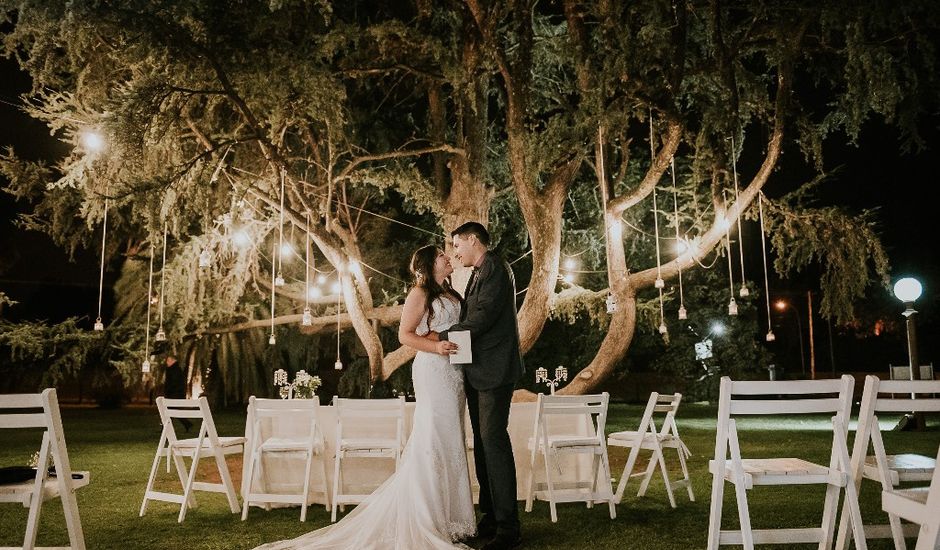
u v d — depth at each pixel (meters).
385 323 16.14
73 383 24.67
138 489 7.99
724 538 4.54
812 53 11.52
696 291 21.25
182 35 9.79
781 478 4.36
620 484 6.84
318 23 10.96
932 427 14.27
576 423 7.20
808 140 11.65
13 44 9.83
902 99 10.08
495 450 5.36
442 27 12.27
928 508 3.19
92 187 10.79
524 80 11.02
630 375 26.19
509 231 17.77
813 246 12.34
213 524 6.27
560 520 6.22
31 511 4.43
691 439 12.66
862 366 30.48
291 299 17.91
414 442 5.40
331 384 23.34
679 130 10.34
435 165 13.67
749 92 11.95
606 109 10.09
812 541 4.59
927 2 9.69
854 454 4.53
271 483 7.15
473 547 5.40
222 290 15.73
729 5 11.25
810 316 27.38
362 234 17.56
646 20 10.10
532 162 10.53
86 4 8.88
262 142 10.88
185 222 11.30
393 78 13.74
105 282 22.05
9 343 15.96
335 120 10.73
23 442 13.04
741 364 21.44
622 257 11.26
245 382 18.62
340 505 6.91
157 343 16.81
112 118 9.48
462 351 5.29
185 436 14.24
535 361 20.84
